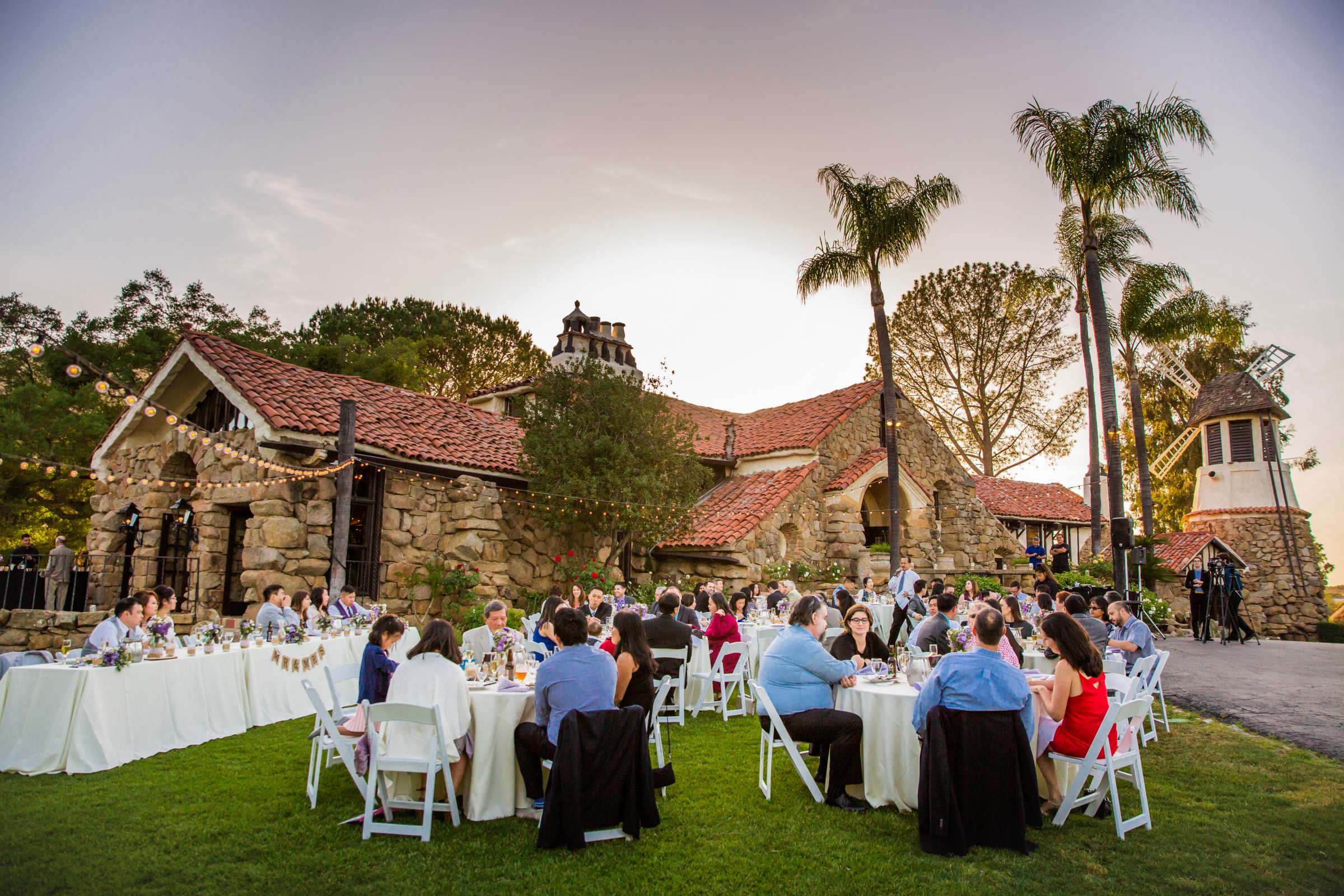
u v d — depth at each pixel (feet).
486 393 67.05
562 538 53.11
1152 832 17.72
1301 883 15.14
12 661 23.38
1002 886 14.94
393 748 17.78
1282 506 85.15
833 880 15.16
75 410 70.08
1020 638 29.35
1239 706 31.32
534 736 18.37
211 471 45.03
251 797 19.81
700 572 57.57
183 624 40.70
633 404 49.42
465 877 15.28
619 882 15.08
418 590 44.86
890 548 58.18
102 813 18.48
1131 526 49.16
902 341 110.52
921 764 17.06
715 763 23.49
